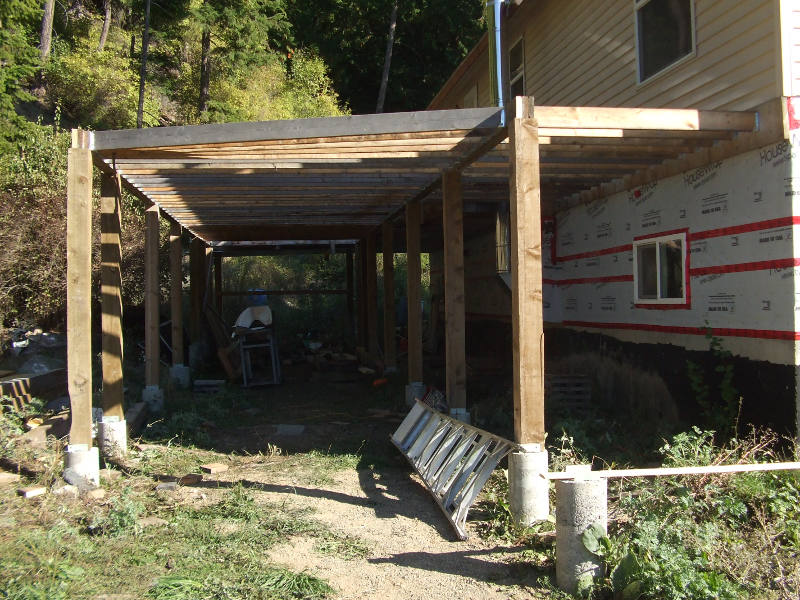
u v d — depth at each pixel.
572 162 7.50
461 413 7.66
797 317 5.70
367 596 3.98
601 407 9.08
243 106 24.11
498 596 3.98
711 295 6.84
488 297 14.02
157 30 25.23
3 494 5.46
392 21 30.73
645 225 8.09
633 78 8.44
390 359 12.88
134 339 13.98
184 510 5.35
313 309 20.83
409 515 5.48
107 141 5.80
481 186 9.00
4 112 13.43
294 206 10.30
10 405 7.79
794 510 4.75
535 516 4.95
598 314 9.36
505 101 10.82
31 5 13.70
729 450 5.66
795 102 5.77
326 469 6.88
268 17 25.47
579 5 9.88
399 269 25.75
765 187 6.05
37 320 12.52
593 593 3.91
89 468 5.75
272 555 4.55
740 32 6.39
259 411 10.31
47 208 12.61
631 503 4.82
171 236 11.54
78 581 3.89
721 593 3.70
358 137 5.80
